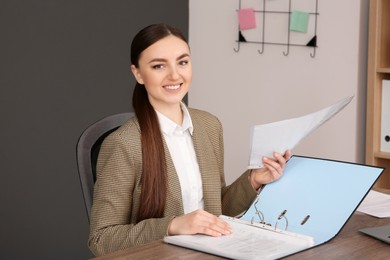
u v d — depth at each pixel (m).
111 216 1.79
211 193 1.98
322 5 3.58
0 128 3.15
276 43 3.78
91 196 1.90
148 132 1.84
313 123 1.80
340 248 1.55
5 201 3.20
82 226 3.53
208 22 4.03
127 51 3.69
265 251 1.48
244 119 3.96
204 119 2.10
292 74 3.74
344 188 1.75
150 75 1.81
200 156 1.98
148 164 1.82
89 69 3.50
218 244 1.53
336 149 3.62
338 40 3.54
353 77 3.51
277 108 3.81
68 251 3.48
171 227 1.66
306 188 1.80
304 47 3.67
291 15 3.69
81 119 3.49
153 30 1.81
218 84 4.04
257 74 3.87
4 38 3.13
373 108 3.31
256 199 1.85
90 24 3.48
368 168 1.77
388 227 1.71
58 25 3.34
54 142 3.38
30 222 3.31
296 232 1.66
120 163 1.81
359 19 3.46
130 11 3.68
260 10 3.82
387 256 1.50
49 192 3.37
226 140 4.05
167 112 1.92
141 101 1.89
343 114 3.57
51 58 3.33
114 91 3.64
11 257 3.25
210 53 4.04
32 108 3.27
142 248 1.56
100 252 1.75
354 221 1.81
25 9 3.20
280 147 1.82
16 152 3.22
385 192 2.15
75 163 3.47
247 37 3.88
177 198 1.86
